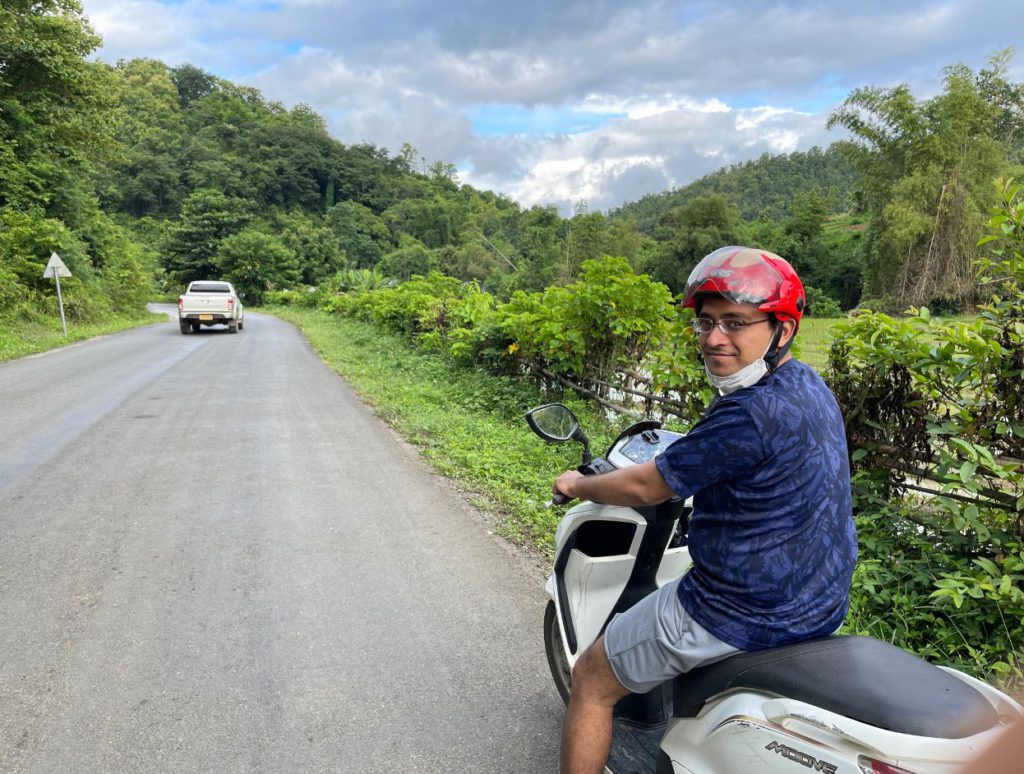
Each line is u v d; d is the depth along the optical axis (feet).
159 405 32.22
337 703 9.97
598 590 8.63
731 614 5.81
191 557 14.85
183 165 350.23
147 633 11.73
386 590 13.52
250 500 18.69
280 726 9.43
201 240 204.33
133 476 20.66
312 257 251.19
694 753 6.05
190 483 20.06
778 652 5.69
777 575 5.65
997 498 10.92
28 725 9.33
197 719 9.53
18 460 22.20
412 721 9.61
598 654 6.86
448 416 29.55
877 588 11.84
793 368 5.98
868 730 4.78
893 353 12.28
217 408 31.76
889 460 12.95
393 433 27.48
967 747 4.46
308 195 396.78
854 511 13.37
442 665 10.99
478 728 9.48
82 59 86.89
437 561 14.96
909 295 98.73
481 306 43.34
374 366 45.73
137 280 116.78
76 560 14.58
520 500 18.69
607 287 25.98
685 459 5.81
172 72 524.52
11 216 77.97
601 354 27.81
